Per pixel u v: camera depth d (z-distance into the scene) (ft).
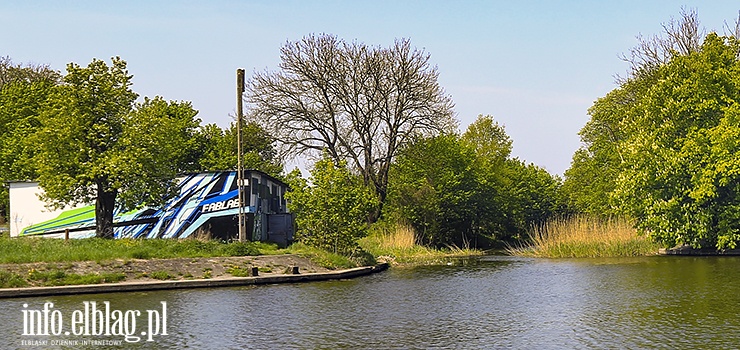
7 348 47.65
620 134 194.70
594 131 214.48
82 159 111.04
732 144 119.65
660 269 100.68
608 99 201.67
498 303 67.82
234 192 127.44
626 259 124.47
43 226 133.69
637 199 131.95
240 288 81.56
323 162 114.21
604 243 138.51
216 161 184.34
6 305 67.15
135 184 114.32
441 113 174.40
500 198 234.17
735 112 120.06
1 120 169.99
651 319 56.49
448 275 100.83
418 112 174.91
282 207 159.12
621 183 133.59
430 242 189.88
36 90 178.91
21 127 161.07
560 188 293.43
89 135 111.86
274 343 48.06
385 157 179.01
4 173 159.12
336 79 171.32
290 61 172.65
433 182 205.36
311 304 66.95
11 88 179.63
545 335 50.42
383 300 70.23
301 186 113.70
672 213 127.34
